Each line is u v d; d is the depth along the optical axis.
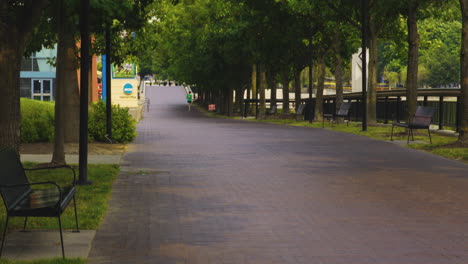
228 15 50.91
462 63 21.12
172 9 27.77
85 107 13.42
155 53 81.75
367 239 8.45
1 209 10.13
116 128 24.09
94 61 35.31
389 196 11.94
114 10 16.56
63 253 7.37
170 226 9.27
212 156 19.19
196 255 7.63
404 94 32.88
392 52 42.84
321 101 44.12
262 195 12.04
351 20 33.31
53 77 67.69
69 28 19.02
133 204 11.10
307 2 35.28
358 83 71.50
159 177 14.55
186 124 40.50
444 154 19.22
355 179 14.19
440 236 8.63
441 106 28.17
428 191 12.52
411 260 7.38
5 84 12.06
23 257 7.41
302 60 53.75
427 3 30.47
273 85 62.19
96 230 8.98
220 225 9.35
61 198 8.02
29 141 22.45
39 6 12.71
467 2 21.06
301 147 22.17
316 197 11.82
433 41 44.28
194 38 62.09
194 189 12.77
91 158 18.36
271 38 47.34
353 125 36.47
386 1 29.30
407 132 27.38
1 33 11.94
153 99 124.88
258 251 7.82
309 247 8.02
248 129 33.75
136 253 7.73
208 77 69.25
